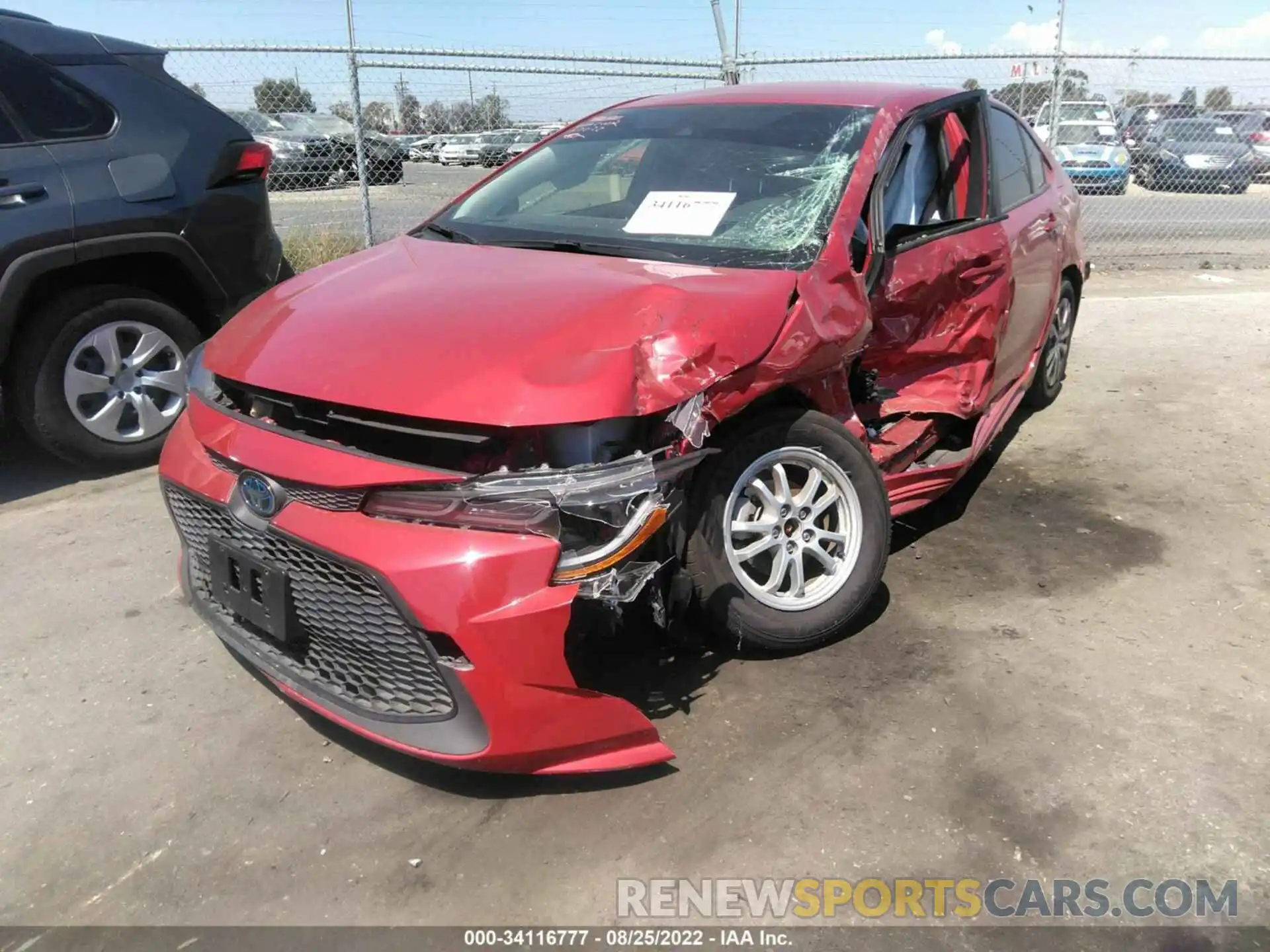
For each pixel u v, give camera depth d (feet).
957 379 12.71
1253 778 8.54
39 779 8.49
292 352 8.46
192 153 15.29
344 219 30.63
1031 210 15.15
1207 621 11.11
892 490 11.34
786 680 9.78
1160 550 12.84
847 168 11.00
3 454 15.98
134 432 15.24
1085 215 46.91
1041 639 10.64
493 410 7.39
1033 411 18.54
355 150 28.50
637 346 8.04
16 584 11.71
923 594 11.59
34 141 13.89
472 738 7.50
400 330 8.41
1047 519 13.76
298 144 30.76
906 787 8.36
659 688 9.56
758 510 9.68
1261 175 52.13
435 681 7.54
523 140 32.27
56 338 14.03
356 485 7.44
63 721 9.25
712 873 7.48
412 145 31.83
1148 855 7.68
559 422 7.38
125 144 14.66
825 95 12.55
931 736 9.00
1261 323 25.50
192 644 10.55
